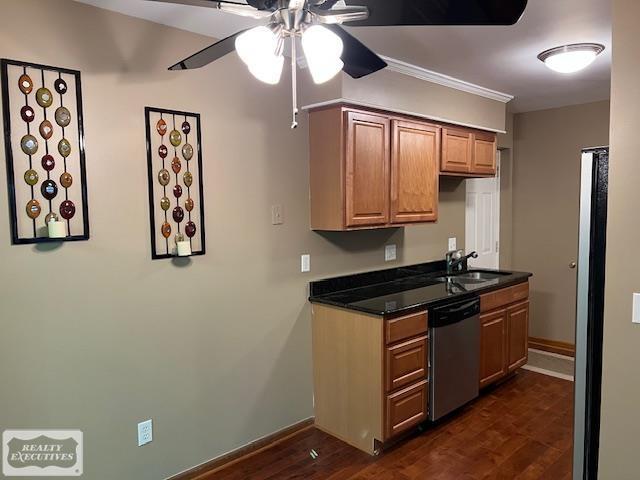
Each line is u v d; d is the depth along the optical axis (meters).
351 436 2.90
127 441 2.31
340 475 2.57
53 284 2.04
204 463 2.62
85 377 2.15
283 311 2.95
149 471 2.40
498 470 2.58
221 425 2.69
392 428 2.75
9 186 1.90
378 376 2.71
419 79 3.18
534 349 4.78
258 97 2.75
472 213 4.59
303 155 3.00
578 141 4.43
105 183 2.17
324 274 3.17
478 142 3.83
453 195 4.21
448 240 4.18
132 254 2.28
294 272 2.99
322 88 2.80
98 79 2.13
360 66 1.90
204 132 2.52
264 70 1.43
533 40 2.61
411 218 3.26
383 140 3.04
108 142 2.17
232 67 2.63
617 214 1.94
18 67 1.91
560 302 4.65
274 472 2.61
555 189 4.62
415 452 2.79
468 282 3.59
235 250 2.69
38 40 1.95
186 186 2.45
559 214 4.61
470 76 3.33
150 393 2.38
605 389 2.01
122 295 2.25
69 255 2.08
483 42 2.63
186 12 2.18
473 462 2.67
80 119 2.08
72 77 2.05
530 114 4.75
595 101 4.27
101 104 2.14
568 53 2.71
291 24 1.43
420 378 2.90
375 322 2.70
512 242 4.94
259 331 2.83
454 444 2.87
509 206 4.91
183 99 2.43
